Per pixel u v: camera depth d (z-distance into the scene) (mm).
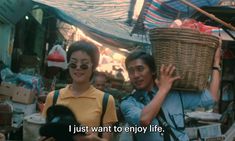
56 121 2180
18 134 8352
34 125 6645
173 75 2994
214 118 6918
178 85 3041
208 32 3322
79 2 9227
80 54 3109
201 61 3000
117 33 12148
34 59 11406
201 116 6824
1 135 4973
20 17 10062
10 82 9109
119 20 10172
